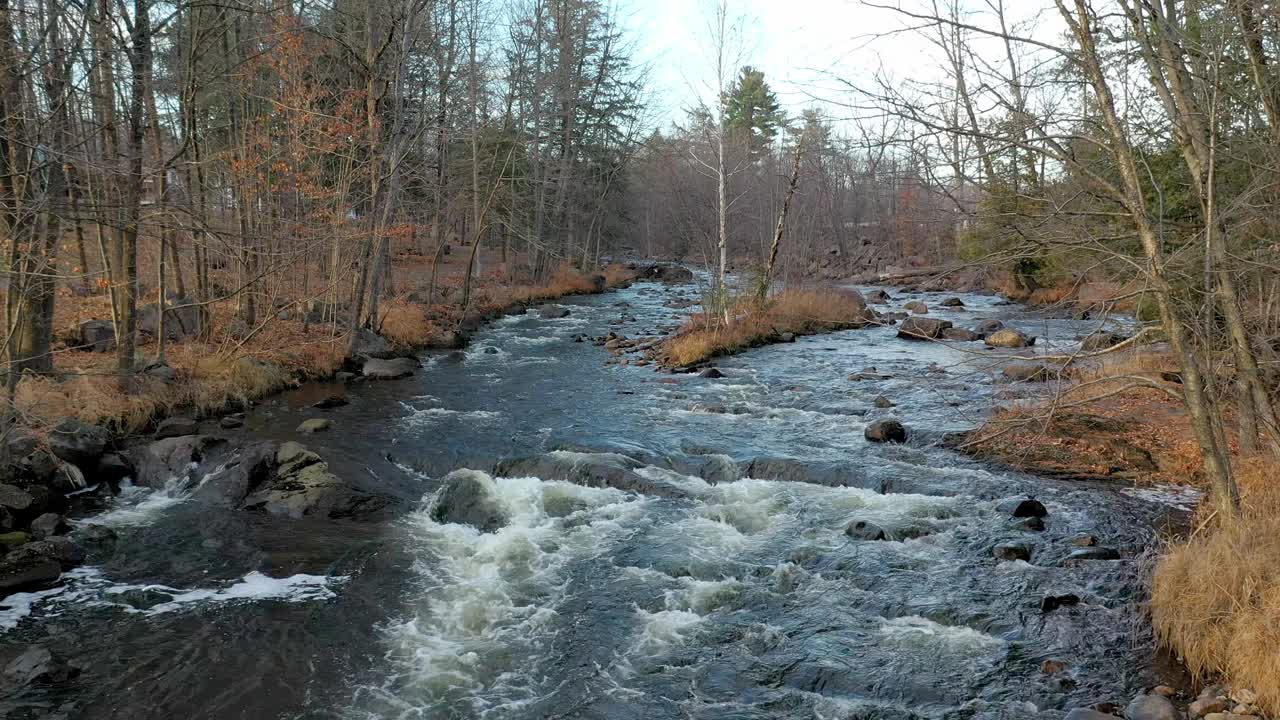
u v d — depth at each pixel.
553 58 42.34
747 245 39.19
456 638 8.45
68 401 14.36
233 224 19.38
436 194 30.55
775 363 22.73
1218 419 8.05
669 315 34.66
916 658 7.74
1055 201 7.70
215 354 18.80
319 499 11.96
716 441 14.81
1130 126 8.01
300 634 8.46
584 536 10.98
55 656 7.68
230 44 20.75
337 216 21.64
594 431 15.54
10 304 11.22
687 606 9.01
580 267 50.84
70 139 11.32
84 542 10.50
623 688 7.50
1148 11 7.18
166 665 7.82
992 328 26.34
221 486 12.32
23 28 10.64
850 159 38.12
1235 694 6.62
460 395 18.95
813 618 8.61
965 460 13.44
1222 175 8.43
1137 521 10.68
